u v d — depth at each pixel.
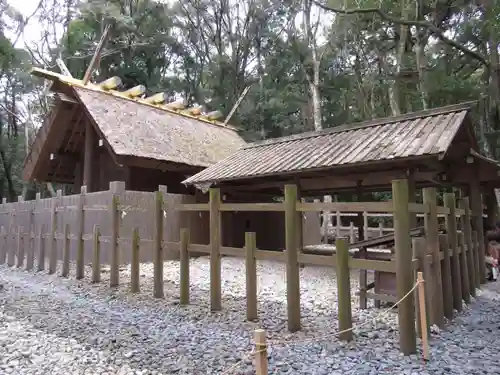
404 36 16.25
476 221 8.06
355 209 4.12
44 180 15.89
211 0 27.97
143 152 11.29
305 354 3.79
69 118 13.25
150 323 5.00
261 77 26.45
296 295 4.58
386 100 19.62
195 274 8.54
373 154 7.25
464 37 15.01
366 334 4.34
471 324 4.75
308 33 18.97
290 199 4.64
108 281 7.73
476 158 8.14
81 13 23.48
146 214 10.10
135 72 24.42
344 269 4.16
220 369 3.48
